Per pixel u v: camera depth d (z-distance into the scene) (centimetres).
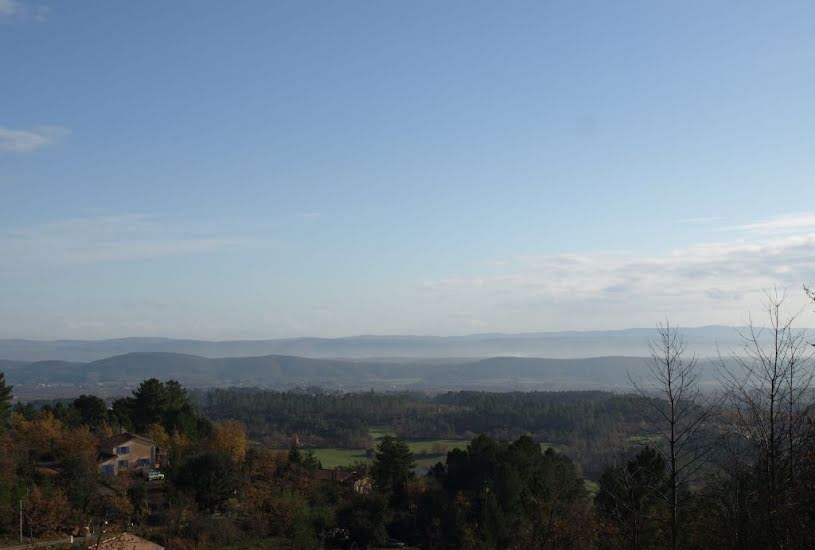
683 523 1190
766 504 1002
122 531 2702
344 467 6594
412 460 5197
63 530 3462
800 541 966
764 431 967
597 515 1761
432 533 3809
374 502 4106
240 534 3862
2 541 3162
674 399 1020
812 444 944
